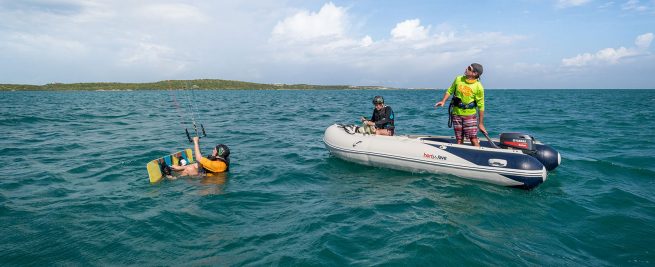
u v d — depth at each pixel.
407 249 3.34
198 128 12.93
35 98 46.59
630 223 4.03
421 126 14.13
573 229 3.89
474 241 3.53
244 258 3.20
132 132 11.57
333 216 4.20
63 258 3.20
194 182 5.59
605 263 3.18
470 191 5.16
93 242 3.50
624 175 6.06
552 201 4.79
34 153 7.84
